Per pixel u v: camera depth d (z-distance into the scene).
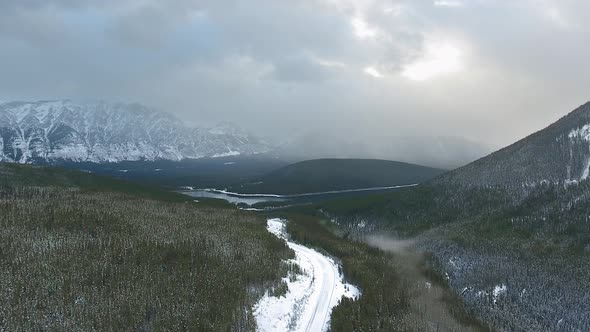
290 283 74.31
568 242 159.62
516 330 112.88
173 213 119.69
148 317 51.62
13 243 65.94
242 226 111.88
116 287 55.88
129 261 65.25
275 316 60.12
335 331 58.91
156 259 67.56
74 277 56.50
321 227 177.38
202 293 58.44
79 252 65.88
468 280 141.75
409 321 73.56
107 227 83.50
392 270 110.50
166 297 55.28
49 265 59.47
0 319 46.03
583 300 126.94
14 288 51.56
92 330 46.31
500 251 165.88
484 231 188.50
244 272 70.12
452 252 170.50
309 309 66.31
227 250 81.50
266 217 152.62
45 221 80.94
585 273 139.62
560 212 178.62
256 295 63.50
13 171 158.25
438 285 125.81
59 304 50.06
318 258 99.81
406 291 93.88
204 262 70.81
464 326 95.06
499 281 140.75
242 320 54.16
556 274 142.88
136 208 117.44
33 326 45.88
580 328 117.81
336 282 82.12
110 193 147.62
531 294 133.62
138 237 78.94
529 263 152.62
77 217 86.12
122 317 49.41
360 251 125.00
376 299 75.31
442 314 93.06
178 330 49.12
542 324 119.19
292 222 149.25
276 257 86.19
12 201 102.69
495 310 120.75
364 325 63.75
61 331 45.62
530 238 170.88
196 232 92.12
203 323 50.88
